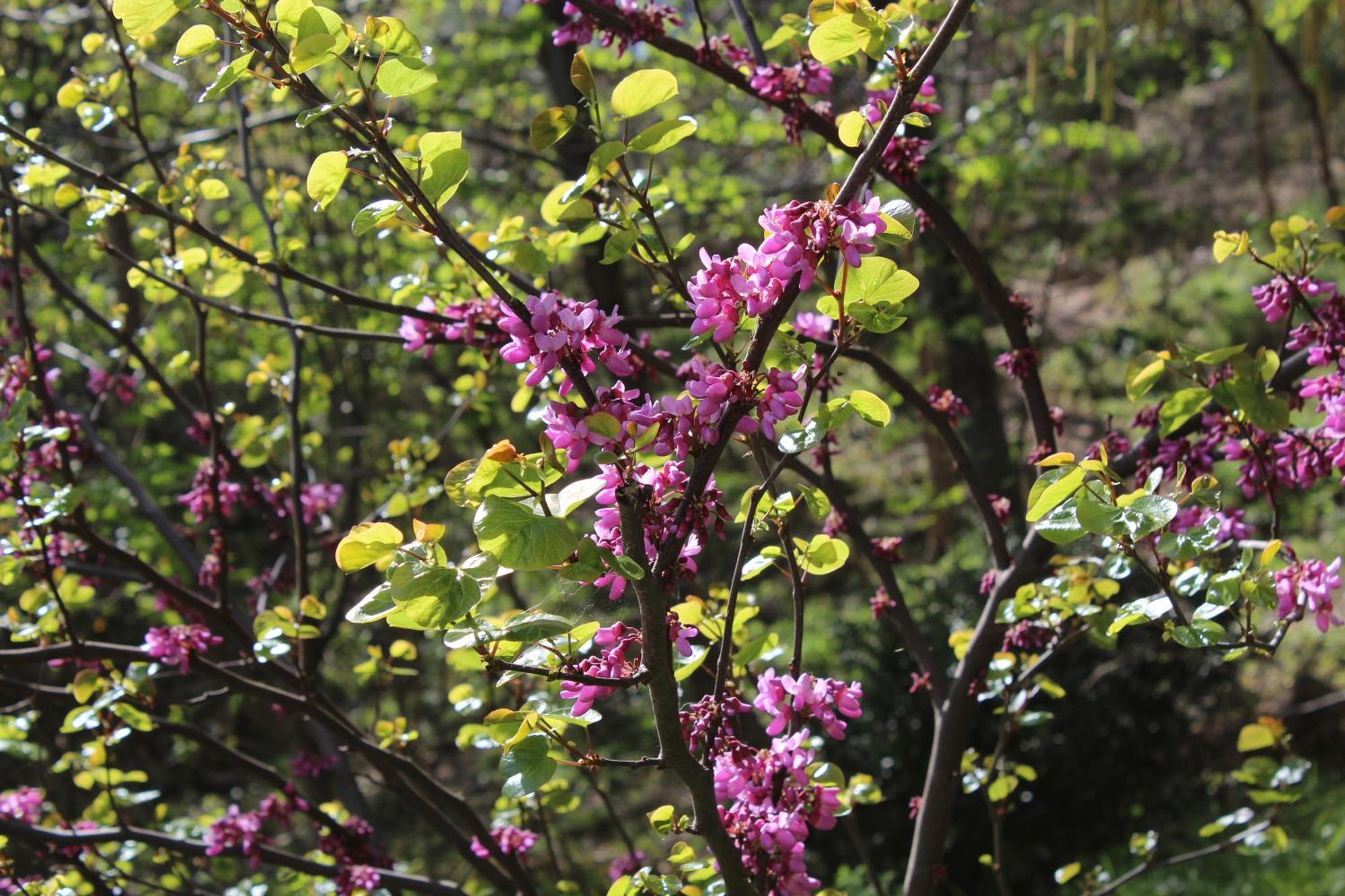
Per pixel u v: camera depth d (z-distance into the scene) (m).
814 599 10.49
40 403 3.29
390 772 3.21
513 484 1.48
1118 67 8.19
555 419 1.55
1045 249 10.62
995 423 9.38
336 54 1.52
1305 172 14.00
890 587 3.04
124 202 2.77
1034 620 2.82
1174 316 12.27
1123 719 7.61
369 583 6.33
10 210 2.99
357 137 2.43
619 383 1.58
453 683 8.75
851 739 7.52
